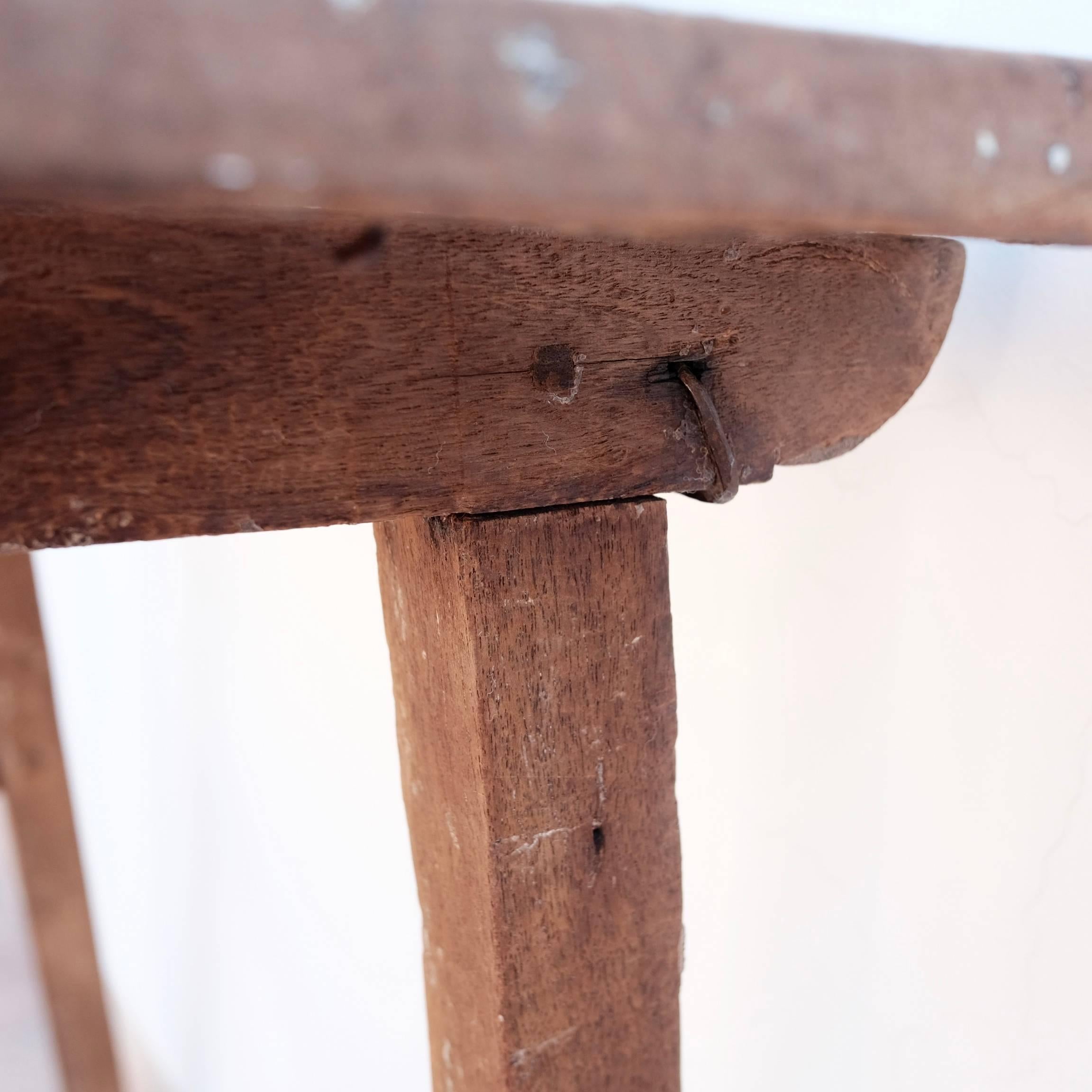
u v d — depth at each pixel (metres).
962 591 0.51
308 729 0.92
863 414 0.44
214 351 0.38
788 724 0.58
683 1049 0.70
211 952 1.29
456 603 0.43
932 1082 0.55
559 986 0.46
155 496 0.38
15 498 0.37
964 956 0.53
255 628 0.98
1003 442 0.49
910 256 0.43
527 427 0.41
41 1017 1.56
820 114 0.31
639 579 0.44
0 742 1.04
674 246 0.41
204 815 1.22
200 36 0.26
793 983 0.60
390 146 0.28
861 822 0.56
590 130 0.30
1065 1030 0.50
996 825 0.51
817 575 0.56
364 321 0.39
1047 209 0.33
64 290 0.36
